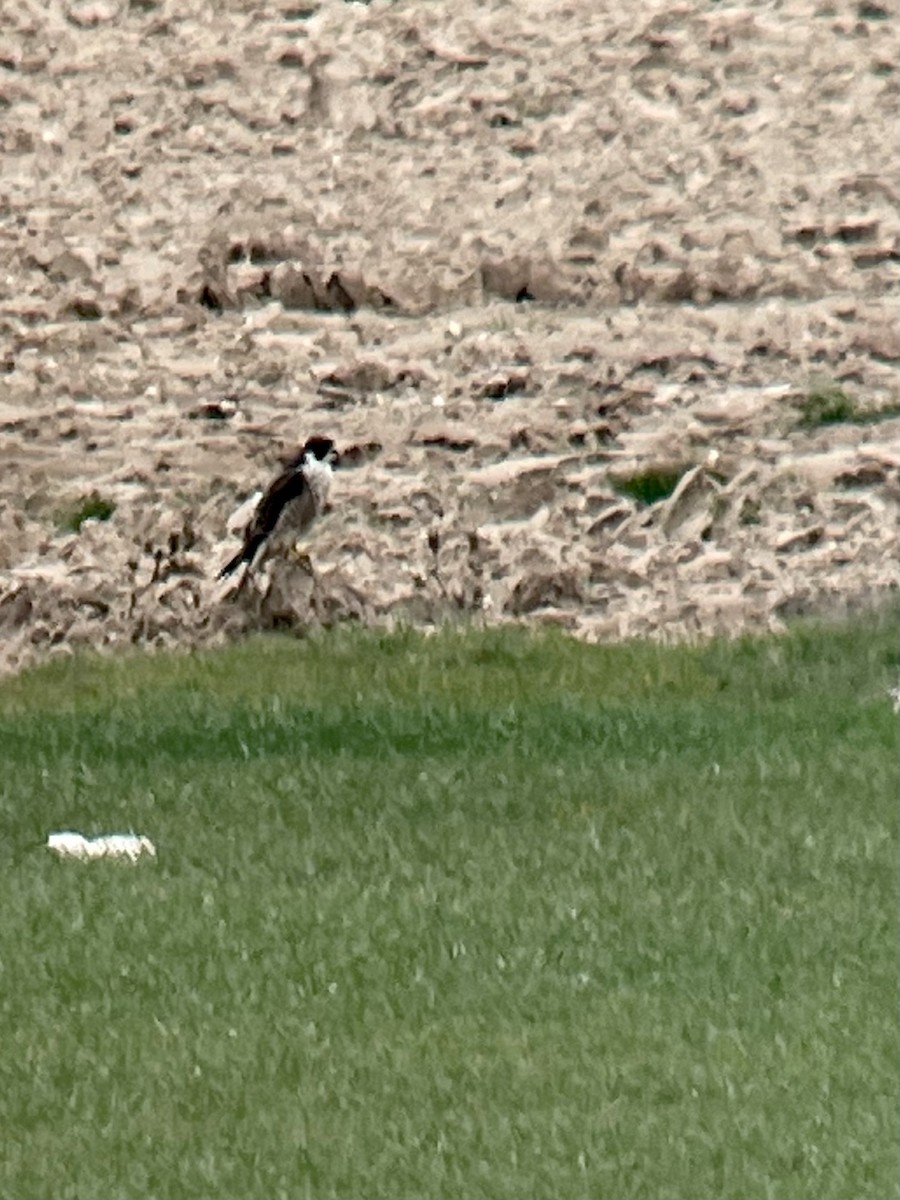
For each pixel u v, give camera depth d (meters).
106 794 21.20
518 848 19.31
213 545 31.80
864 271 39.75
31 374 38.09
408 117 45.41
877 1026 15.55
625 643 27.36
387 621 29.16
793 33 46.62
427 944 17.12
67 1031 15.73
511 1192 13.27
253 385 37.44
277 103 46.12
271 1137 14.05
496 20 47.91
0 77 47.53
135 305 40.38
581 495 33.03
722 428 34.88
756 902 17.88
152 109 46.34
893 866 18.69
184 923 17.67
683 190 42.53
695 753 22.05
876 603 28.69
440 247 41.41
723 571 30.55
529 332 38.47
